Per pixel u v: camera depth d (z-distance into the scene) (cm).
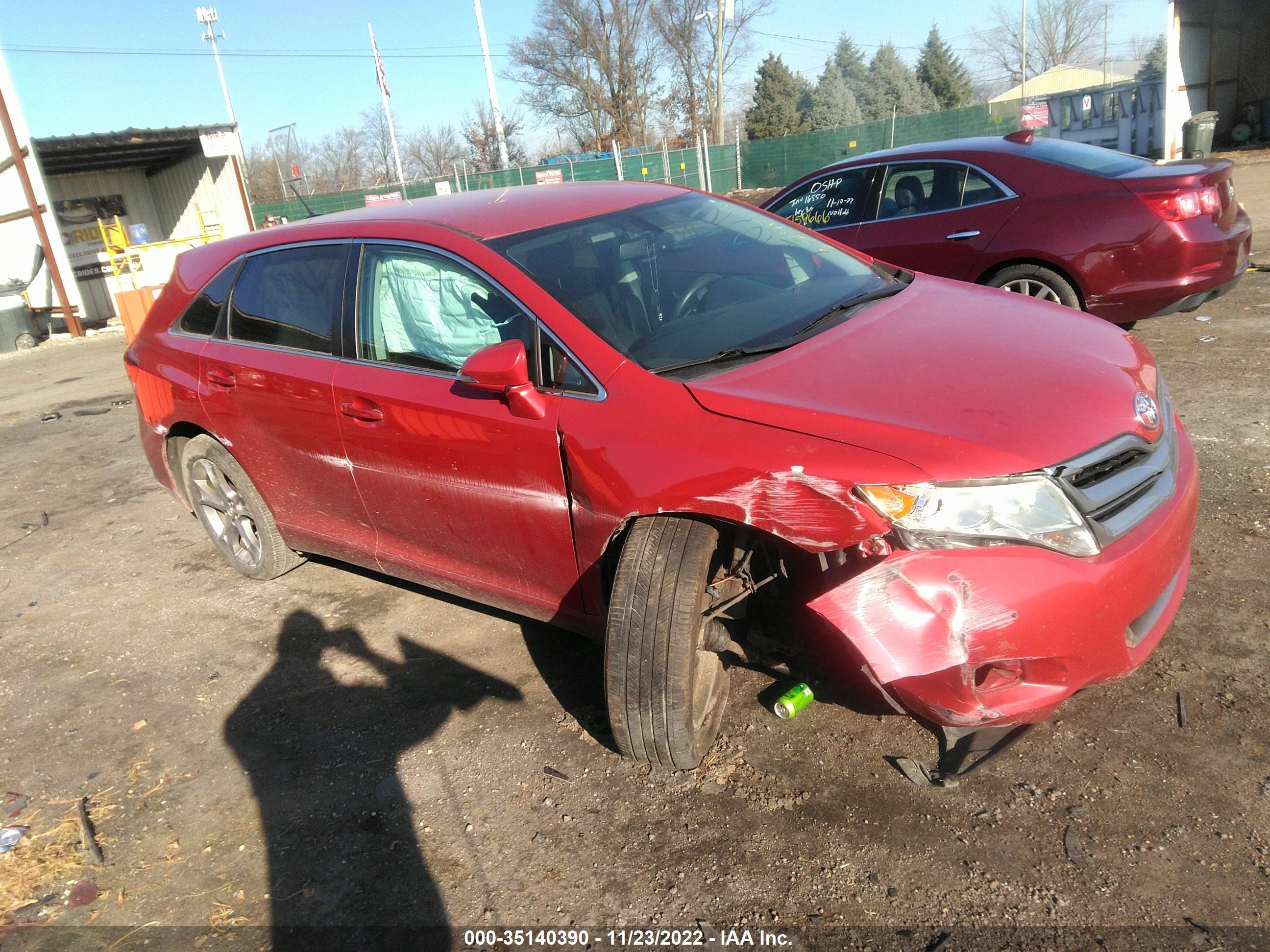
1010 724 237
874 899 224
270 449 386
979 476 220
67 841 287
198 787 305
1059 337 288
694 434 251
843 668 268
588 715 311
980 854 232
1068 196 561
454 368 311
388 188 3497
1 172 1742
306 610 420
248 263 400
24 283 1705
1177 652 295
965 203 603
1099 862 224
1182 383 540
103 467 704
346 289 349
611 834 258
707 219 365
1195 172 541
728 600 265
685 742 258
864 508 223
